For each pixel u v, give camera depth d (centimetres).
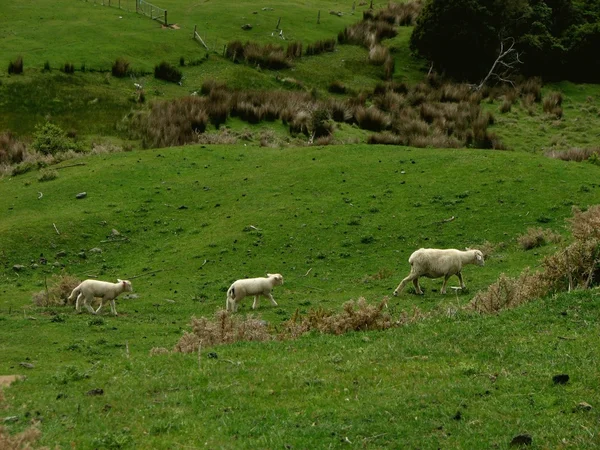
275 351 1631
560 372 1329
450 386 1312
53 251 3462
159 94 6322
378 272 3002
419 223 3456
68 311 2600
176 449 1152
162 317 2538
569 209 3478
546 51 7675
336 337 1736
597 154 4769
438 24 7469
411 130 5644
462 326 1666
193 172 4328
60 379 1527
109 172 4319
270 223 3556
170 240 3541
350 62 7612
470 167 4047
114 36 7281
